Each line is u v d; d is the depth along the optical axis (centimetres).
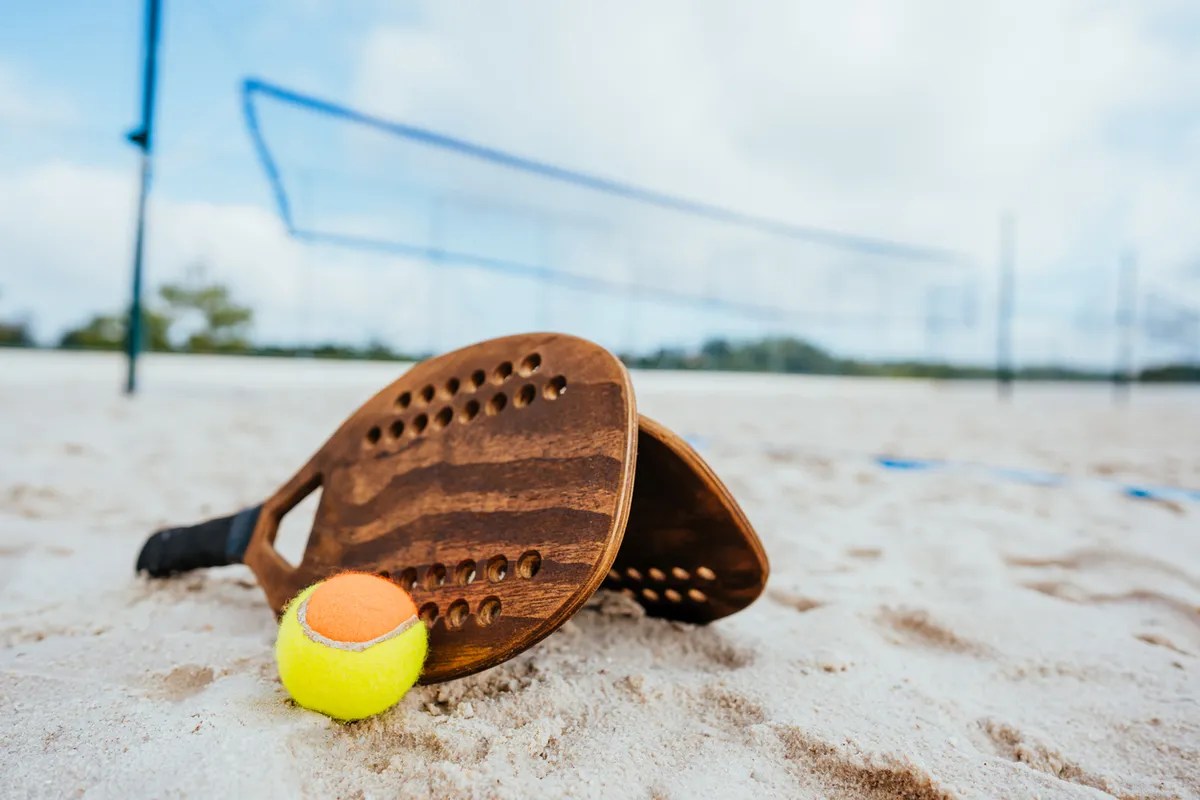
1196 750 35
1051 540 73
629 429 35
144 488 88
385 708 34
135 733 31
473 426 40
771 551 68
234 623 47
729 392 375
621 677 40
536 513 36
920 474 113
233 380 304
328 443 46
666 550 44
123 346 532
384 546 41
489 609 36
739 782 31
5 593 51
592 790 30
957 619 50
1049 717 38
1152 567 64
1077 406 356
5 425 140
